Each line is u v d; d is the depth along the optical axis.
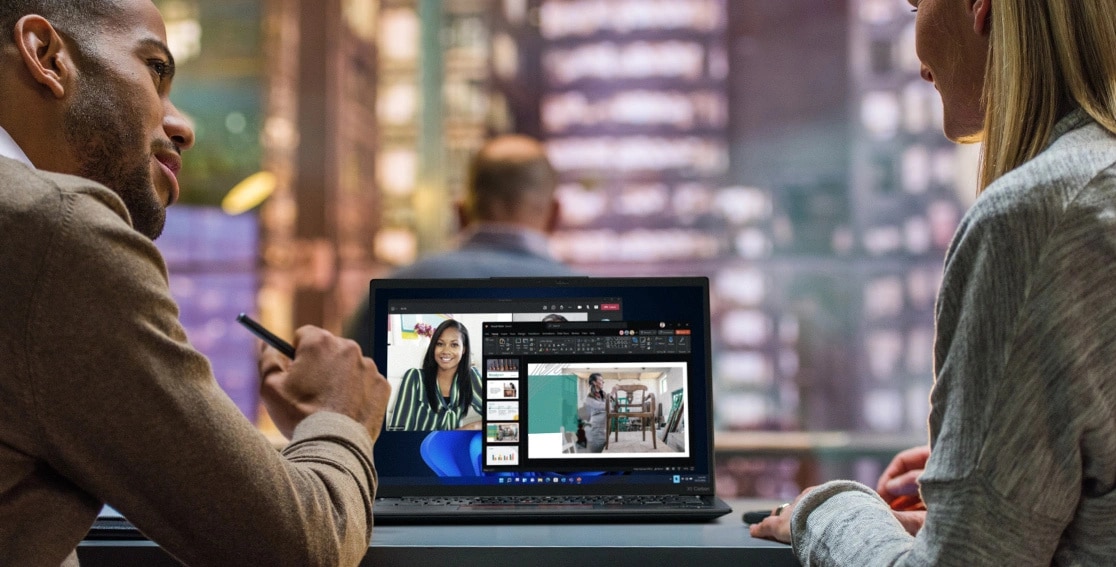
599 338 0.93
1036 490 0.52
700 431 0.92
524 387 0.92
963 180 7.82
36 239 0.54
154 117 0.72
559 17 8.07
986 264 0.55
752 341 8.21
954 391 0.56
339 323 7.18
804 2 7.92
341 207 7.30
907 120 7.93
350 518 0.66
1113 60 0.59
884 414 8.05
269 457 0.61
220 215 7.12
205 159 7.07
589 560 0.72
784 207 8.10
